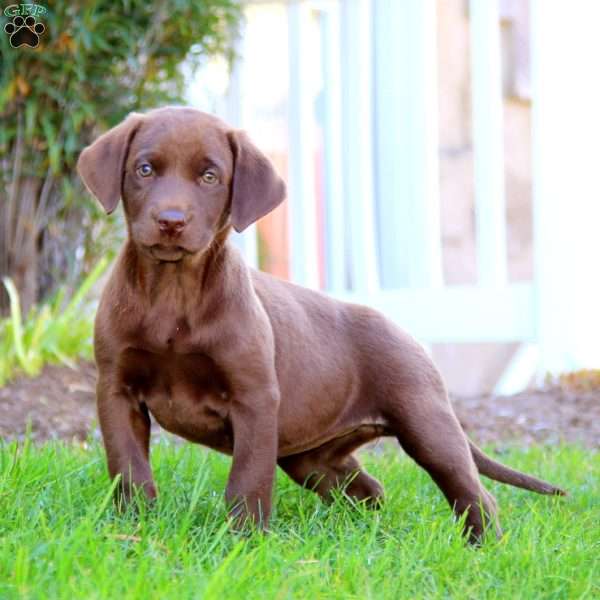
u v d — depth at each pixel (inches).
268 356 179.8
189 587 133.4
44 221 355.9
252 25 475.5
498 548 173.0
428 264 410.0
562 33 378.6
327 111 422.3
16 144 343.3
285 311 195.9
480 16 395.5
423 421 197.8
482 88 396.5
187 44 359.3
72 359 336.2
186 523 160.1
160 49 356.2
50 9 323.3
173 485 195.6
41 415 286.8
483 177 397.1
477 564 161.0
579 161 379.2
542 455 267.7
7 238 350.3
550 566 164.7
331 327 203.5
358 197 415.5
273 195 182.9
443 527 180.9
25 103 339.3
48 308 339.3
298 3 411.8
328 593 141.4
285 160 536.7
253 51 503.2
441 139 557.6
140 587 130.2
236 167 181.0
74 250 362.6
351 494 209.0
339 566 152.9
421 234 410.0
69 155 339.6
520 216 585.9
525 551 165.5
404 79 441.7
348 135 418.0
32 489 177.8
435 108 412.8
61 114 342.0
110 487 168.9
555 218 378.6
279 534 171.8
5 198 349.4
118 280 179.3
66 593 126.7
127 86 353.4
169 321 175.5
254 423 176.9
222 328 176.2
